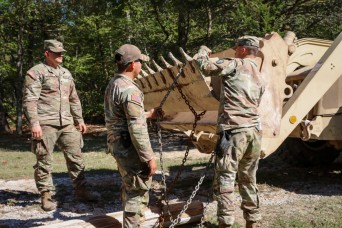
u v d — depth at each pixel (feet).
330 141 21.26
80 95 74.49
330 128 19.72
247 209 13.74
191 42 50.34
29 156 38.09
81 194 18.39
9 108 90.53
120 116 11.47
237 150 12.90
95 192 20.62
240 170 13.67
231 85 13.09
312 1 40.86
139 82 20.12
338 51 18.01
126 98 11.07
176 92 17.61
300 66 20.21
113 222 13.03
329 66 17.94
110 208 17.71
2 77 78.59
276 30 34.58
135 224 11.74
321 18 41.88
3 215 16.81
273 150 17.26
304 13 41.55
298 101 17.69
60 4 67.31
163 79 17.61
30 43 71.26
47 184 16.72
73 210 17.43
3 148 46.73
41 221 15.89
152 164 11.20
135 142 11.05
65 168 29.78
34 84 16.43
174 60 16.33
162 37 63.77
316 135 19.51
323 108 19.62
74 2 66.74
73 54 71.36
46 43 17.03
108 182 23.30
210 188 20.85
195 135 19.86
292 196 19.07
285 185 21.35
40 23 68.95
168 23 62.13
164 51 52.34
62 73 17.39
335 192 19.71
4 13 64.39
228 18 42.98
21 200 19.48
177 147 42.47
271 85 16.66
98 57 71.31
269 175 24.02
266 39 16.80
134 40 64.64
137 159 11.51
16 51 71.31
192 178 24.11
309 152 25.40
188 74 15.61
